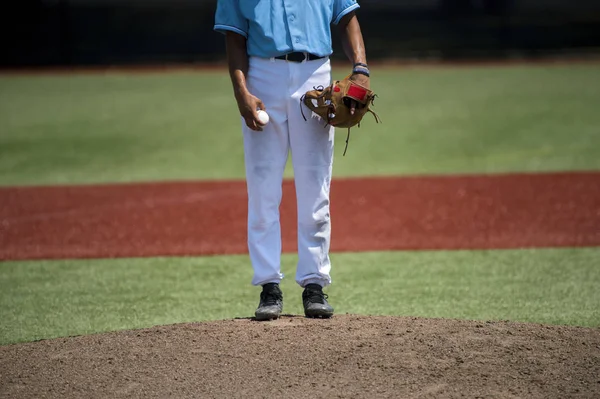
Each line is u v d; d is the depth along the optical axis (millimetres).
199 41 119625
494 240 32344
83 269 29094
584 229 33688
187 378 16359
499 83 80875
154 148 54344
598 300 24594
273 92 18828
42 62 105500
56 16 126812
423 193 40938
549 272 27859
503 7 139625
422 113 64438
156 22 131500
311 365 16688
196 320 23219
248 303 24906
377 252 30938
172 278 27828
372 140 55750
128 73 95188
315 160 19234
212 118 63344
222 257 30516
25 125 61969
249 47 18922
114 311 24188
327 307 19594
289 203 39188
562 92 73125
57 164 50281
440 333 18438
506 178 44062
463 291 25797
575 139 54812
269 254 19453
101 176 46812
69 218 36938
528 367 16641
